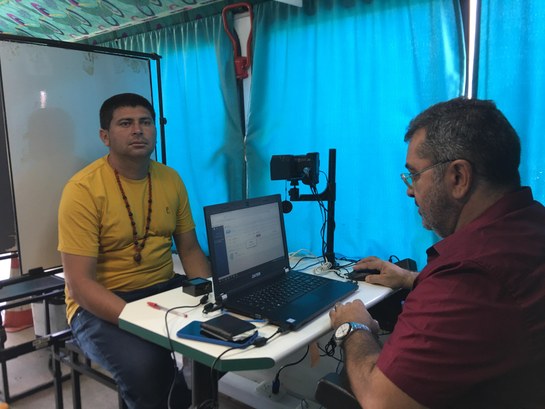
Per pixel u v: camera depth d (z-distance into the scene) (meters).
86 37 3.03
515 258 0.77
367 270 1.61
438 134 0.88
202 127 2.48
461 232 0.86
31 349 1.80
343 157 2.01
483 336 0.75
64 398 2.17
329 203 1.82
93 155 2.10
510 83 1.58
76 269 1.57
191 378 1.24
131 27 2.76
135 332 1.22
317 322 1.21
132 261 1.75
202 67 2.42
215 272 1.33
